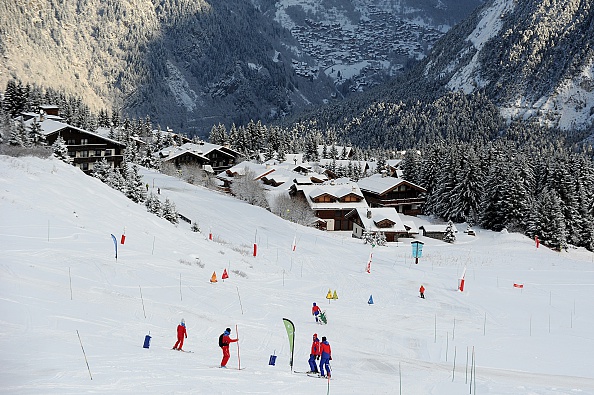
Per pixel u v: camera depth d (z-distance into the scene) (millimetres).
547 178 102625
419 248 62906
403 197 111250
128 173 71188
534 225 86375
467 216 101312
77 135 96312
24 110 135500
